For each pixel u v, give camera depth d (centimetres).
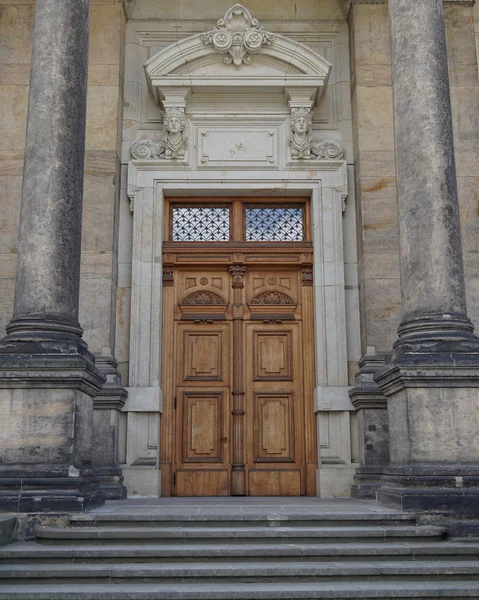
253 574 512
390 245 947
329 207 991
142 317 952
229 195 1016
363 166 970
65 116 734
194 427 968
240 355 981
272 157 1000
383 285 935
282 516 604
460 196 973
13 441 655
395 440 703
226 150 1001
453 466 648
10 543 584
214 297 1002
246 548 543
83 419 693
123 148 1015
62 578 511
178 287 1002
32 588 493
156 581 510
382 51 1008
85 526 603
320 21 1069
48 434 658
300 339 991
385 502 683
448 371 664
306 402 966
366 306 931
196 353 988
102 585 504
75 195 729
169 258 993
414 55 754
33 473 645
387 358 729
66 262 708
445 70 761
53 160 720
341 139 1027
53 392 665
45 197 712
